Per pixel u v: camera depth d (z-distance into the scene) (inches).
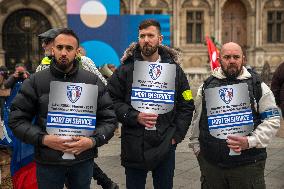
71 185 148.8
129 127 171.2
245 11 1144.8
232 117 153.6
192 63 1116.5
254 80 155.3
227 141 151.1
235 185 155.9
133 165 170.2
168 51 175.6
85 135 142.2
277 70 267.9
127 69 171.9
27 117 143.3
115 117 151.2
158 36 167.6
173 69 169.9
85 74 145.6
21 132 138.6
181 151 357.1
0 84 406.0
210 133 156.1
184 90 174.9
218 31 1115.9
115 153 350.6
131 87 171.0
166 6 1091.9
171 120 171.3
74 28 818.8
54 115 140.3
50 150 139.0
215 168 158.2
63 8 1004.6
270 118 152.3
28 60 1023.6
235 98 153.2
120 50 832.3
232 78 155.1
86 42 823.7
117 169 295.7
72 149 136.8
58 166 140.1
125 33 832.3
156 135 167.2
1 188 243.1
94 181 265.6
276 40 1154.7
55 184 142.7
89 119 142.6
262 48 1121.4
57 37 138.7
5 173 254.4
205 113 160.2
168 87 169.2
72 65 143.6
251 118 152.3
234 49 152.0
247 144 148.4
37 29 1021.8
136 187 175.5
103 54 830.5
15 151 202.1
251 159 152.9
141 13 1082.7
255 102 153.6
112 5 828.0
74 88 141.3
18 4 991.6
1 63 982.4
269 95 153.6
